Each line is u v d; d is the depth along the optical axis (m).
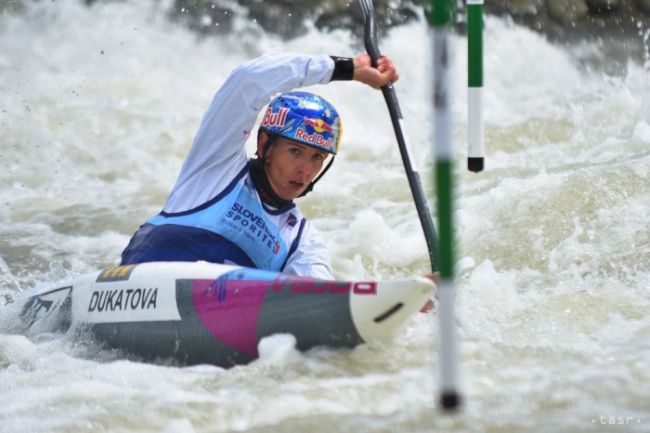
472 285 16.52
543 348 13.26
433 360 12.79
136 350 13.72
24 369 13.49
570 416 10.67
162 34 40.47
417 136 31.59
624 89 36.19
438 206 8.25
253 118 14.21
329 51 41.34
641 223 18.31
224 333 12.93
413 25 41.53
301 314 12.55
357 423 10.74
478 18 13.89
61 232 24.17
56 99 34.03
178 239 14.33
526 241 18.36
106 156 30.39
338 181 26.66
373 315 12.10
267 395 11.75
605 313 15.00
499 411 10.90
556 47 42.53
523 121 31.00
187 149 31.02
